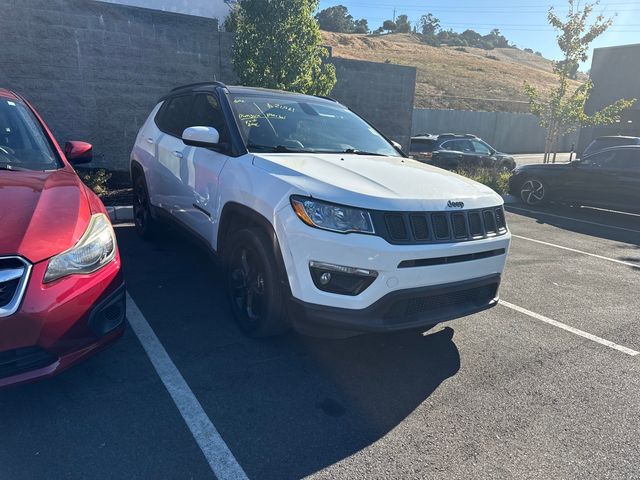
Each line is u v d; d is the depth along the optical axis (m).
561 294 5.34
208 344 3.62
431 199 3.23
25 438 2.52
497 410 3.06
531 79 64.69
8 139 3.60
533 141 33.44
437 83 49.56
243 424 2.76
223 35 10.41
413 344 3.88
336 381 3.27
